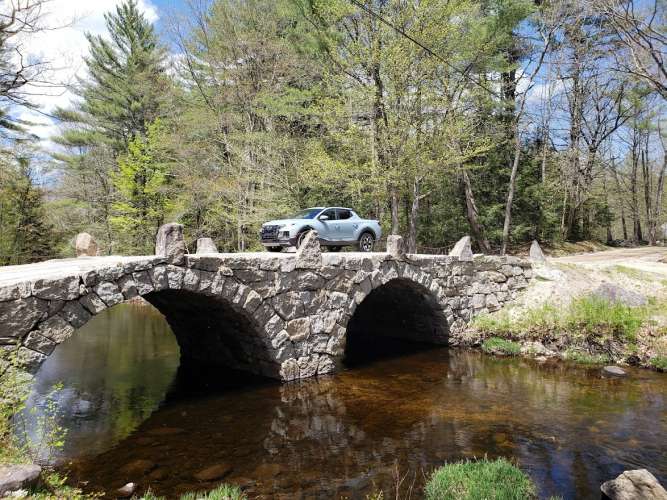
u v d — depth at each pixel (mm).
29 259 24391
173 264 7934
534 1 25672
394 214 20500
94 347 14438
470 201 25625
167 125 27375
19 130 21547
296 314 10211
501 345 13531
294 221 14102
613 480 5664
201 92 25125
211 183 22469
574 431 7793
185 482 6039
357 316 17516
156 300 10969
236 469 6426
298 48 24266
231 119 23062
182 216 25656
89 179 33062
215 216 24031
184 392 9844
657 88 17281
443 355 13422
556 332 13344
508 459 6750
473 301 14852
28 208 24312
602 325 12875
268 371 10484
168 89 27844
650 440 7426
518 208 28109
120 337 16031
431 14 17891
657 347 12055
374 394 9797
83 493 5652
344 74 19672
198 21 24719
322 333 10766
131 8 30844
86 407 9016
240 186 22281
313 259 10469
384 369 11875
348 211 15727
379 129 19422
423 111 19578
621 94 29375
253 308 9312
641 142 37250
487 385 10492
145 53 29906
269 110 23000
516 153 24766
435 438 7508
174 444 7266
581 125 31672
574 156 30219
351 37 20859
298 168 21609
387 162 19406
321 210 14961
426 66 18312
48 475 5156
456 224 28453
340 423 8164
